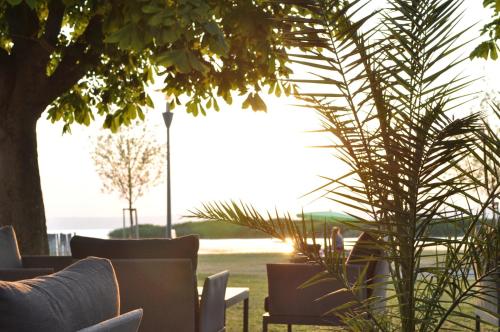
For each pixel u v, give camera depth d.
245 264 17.66
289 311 6.25
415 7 3.74
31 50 9.34
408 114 3.89
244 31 7.99
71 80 9.43
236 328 7.74
